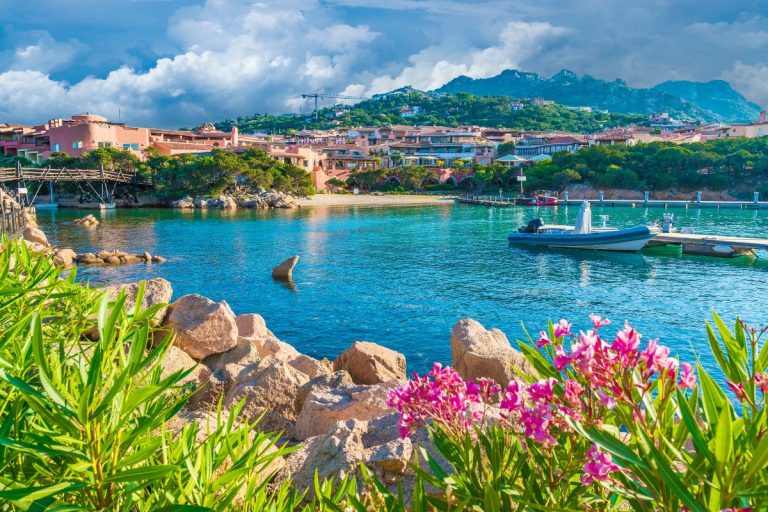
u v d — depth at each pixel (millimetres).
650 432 2111
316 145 145875
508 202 95375
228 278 33375
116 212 81750
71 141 107500
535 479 2404
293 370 9938
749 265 38031
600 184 103500
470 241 50656
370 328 22562
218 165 94562
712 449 1872
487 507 2189
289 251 44406
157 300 11547
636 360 2082
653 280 32625
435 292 29297
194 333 11227
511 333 22188
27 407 2658
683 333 21594
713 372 16484
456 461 2617
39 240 38906
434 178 130000
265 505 2971
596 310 25250
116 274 34469
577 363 2209
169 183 95500
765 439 1632
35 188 96625
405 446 5344
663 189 100312
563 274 34781
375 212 83688
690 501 1749
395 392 2822
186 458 2574
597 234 44625
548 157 123500
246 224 65875
